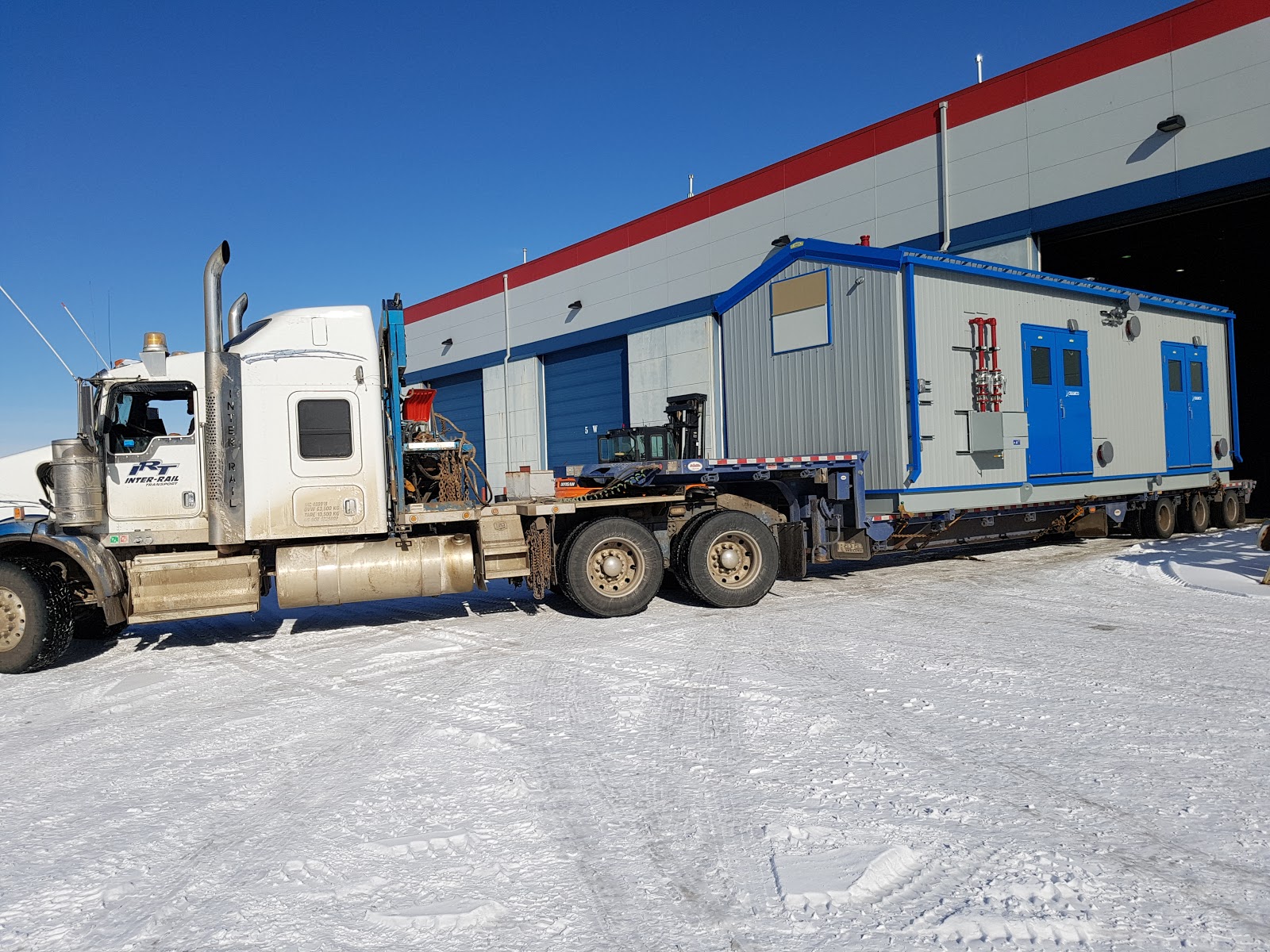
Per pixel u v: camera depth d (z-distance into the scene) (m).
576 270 26.23
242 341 7.97
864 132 18.23
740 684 5.97
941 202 16.95
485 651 7.39
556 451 27.95
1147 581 10.05
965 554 13.51
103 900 3.14
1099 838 3.40
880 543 10.65
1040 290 12.36
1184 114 13.66
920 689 5.70
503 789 4.14
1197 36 13.50
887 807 3.76
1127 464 13.78
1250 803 3.71
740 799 3.91
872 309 10.95
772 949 2.68
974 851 3.30
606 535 8.78
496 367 30.09
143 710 5.99
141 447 7.76
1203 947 2.61
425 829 3.70
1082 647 6.83
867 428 11.05
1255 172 12.98
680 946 2.71
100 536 7.64
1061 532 13.45
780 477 9.97
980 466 11.31
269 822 3.85
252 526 7.86
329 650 7.79
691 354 22.47
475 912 2.94
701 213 22.05
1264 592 8.84
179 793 4.28
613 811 3.83
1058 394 12.53
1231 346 16.72
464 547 8.53
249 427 7.88
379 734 5.15
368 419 8.19
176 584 7.73
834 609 8.90
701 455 13.75
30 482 7.99
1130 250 19.36
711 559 9.16
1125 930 2.72
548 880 3.20
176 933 2.89
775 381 12.46
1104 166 14.62
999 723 4.93
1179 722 4.86
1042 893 2.96
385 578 8.27
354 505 8.14
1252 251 19.56
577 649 7.36
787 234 19.84
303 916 2.97
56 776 4.64
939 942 2.68
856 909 2.89
